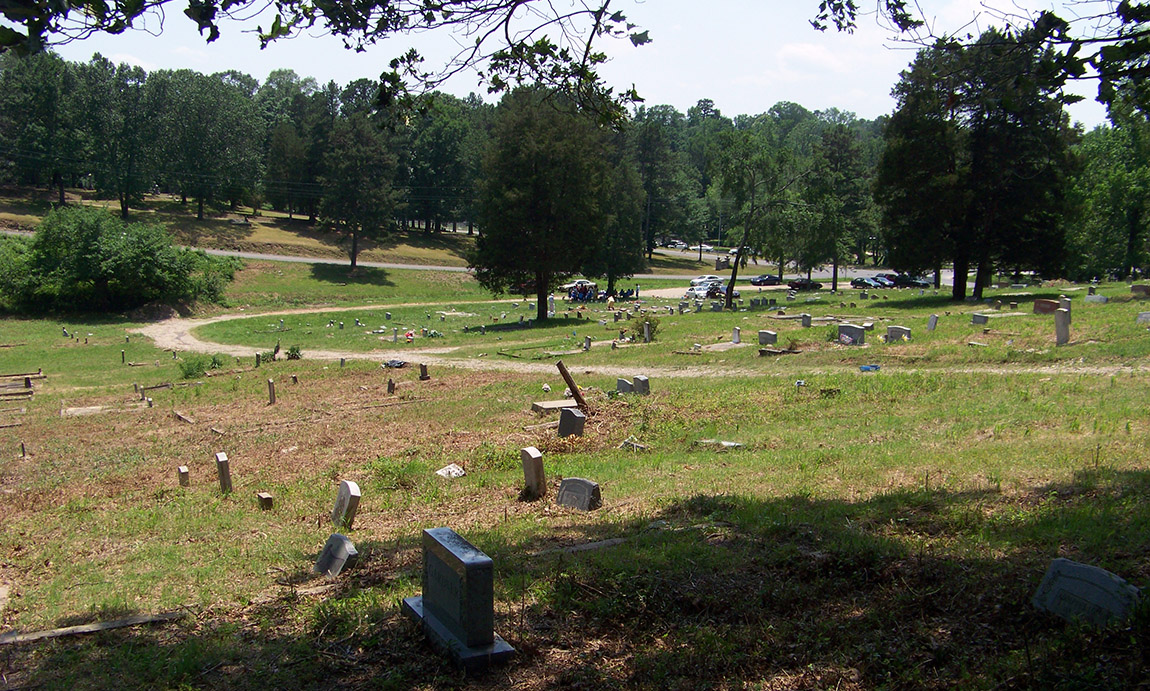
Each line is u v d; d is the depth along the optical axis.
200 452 19.98
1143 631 5.46
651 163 113.75
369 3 7.73
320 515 12.59
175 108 89.00
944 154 45.47
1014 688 5.27
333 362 40.06
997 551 7.54
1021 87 7.17
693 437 16.86
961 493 9.74
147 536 12.13
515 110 55.75
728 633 6.36
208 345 51.53
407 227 115.06
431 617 6.63
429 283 86.31
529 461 12.60
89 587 9.39
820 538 8.27
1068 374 19.22
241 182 95.25
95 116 86.81
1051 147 43.94
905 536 8.29
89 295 63.88
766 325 39.38
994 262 50.50
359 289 80.69
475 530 10.80
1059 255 47.25
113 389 34.41
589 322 55.41
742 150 58.16
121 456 20.22
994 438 13.66
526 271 58.00
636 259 78.38
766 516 9.35
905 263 49.22
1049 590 6.20
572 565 7.97
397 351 44.62
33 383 38.06
